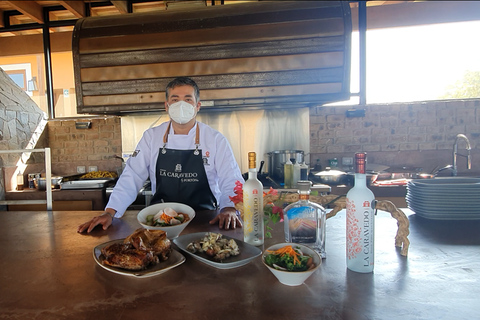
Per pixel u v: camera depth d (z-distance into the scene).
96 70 2.83
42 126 3.66
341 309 0.62
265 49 2.70
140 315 0.61
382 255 0.89
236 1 3.58
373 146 3.35
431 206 1.21
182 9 2.79
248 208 0.97
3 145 3.17
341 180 2.84
